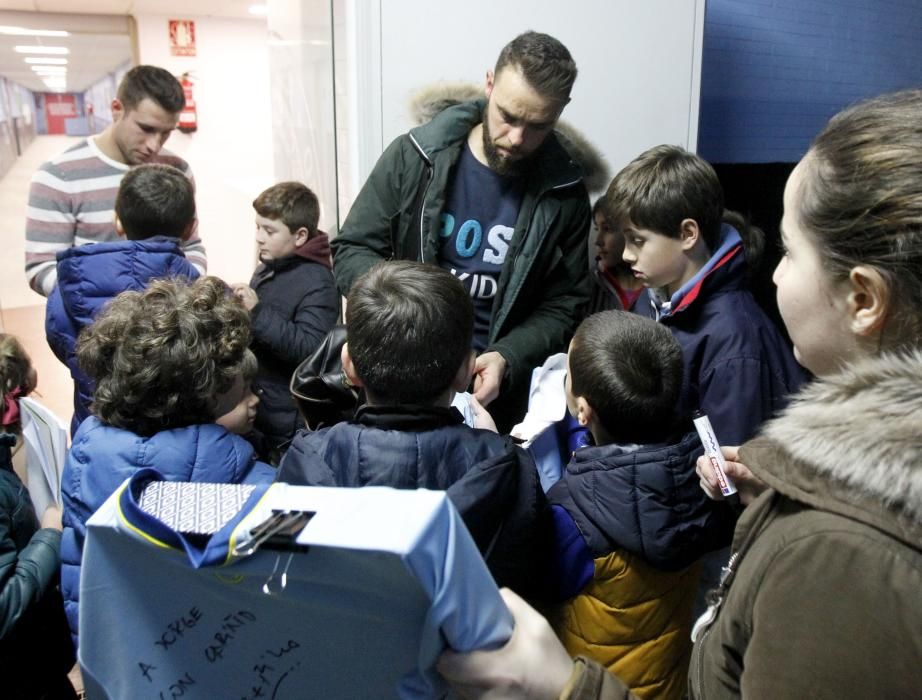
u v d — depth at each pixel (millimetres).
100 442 1090
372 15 1656
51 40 4230
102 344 1106
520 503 844
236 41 4625
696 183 1386
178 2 3961
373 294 930
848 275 508
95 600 486
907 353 488
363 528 407
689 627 1238
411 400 910
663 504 1066
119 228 1870
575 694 489
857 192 485
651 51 1942
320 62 2012
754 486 1050
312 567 436
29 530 1283
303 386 1189
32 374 1475
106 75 4398
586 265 1761
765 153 2820
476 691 469
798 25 2744
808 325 553
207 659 503
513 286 1624
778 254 2461
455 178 1612
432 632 436
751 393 1298
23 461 1410
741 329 1331
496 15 1753
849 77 2941
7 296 4352
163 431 1097
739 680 543
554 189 1607
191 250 2338
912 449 437
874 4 2912
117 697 509
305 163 2373
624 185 1444
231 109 4762
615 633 1107
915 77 3156
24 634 1191
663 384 1116
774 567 483
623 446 1109
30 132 4312
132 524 450
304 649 490
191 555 426
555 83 1387
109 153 2189
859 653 429
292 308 1848
